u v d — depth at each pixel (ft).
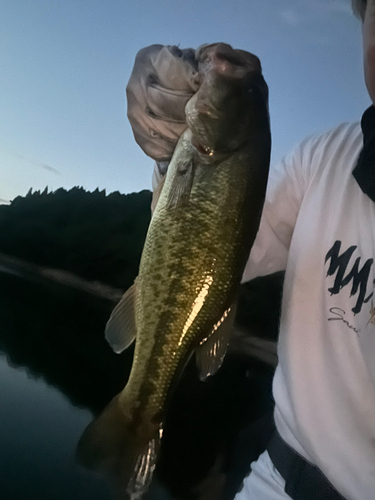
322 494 1.14
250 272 1.46
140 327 1.33
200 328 1.31
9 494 2.94
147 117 1.35
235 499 1.42
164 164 1.45
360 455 1.09
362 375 1.08
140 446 1.33
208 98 1.31
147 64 1.34
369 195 1.12
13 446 3.65
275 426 1.37
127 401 1.35
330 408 1.12
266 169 1.37
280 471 1.25
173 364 1.32
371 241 1.11
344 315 1.12
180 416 6.30
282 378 1.32
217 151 1.32
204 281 1.31
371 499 1.07
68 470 3.46
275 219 1.42
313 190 1.29
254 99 1.36
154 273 1.32
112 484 1.28
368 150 1.14
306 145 1.42
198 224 1.31
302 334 1.19
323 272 1.18
